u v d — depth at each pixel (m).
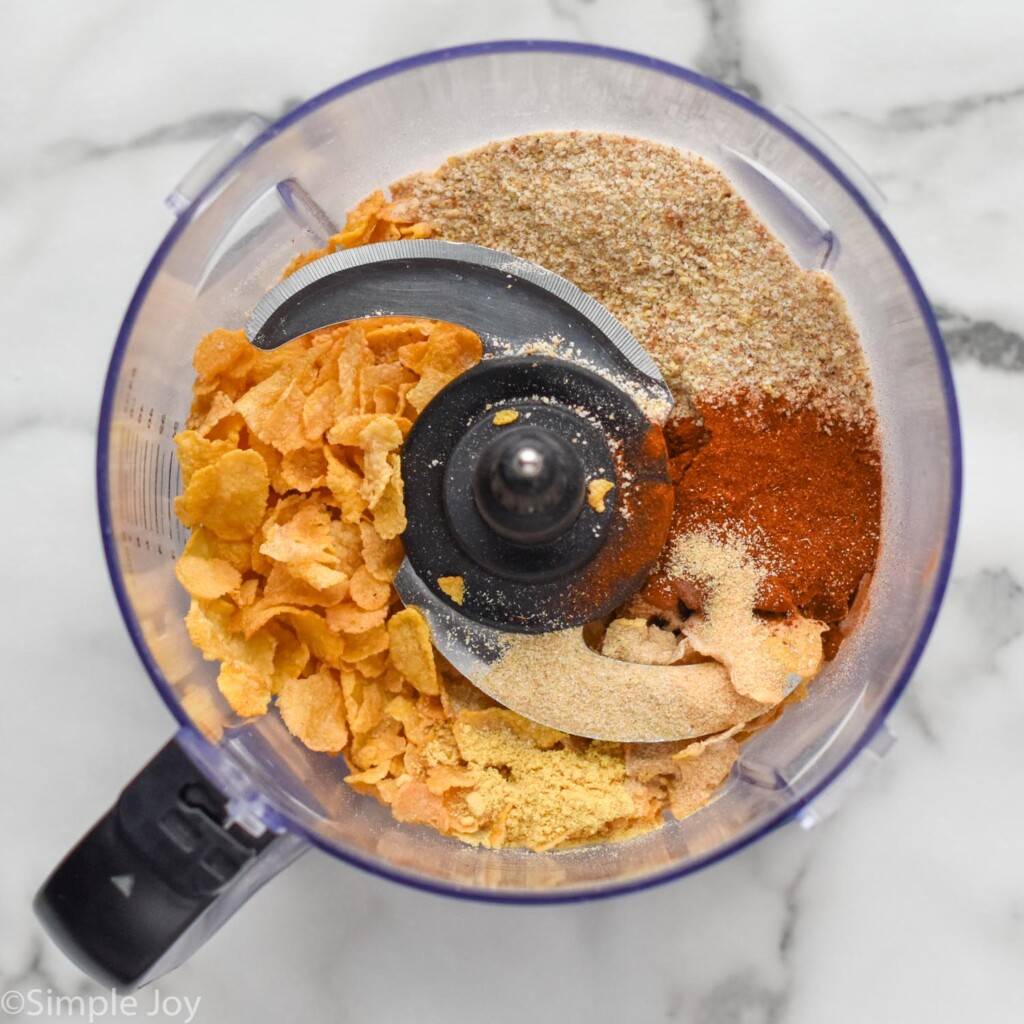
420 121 0.35
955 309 0.36
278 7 0.37
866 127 0.37
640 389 0.33
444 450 0.33
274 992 0.36
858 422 0.34
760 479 0.33
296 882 0.36
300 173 0.35
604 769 0.33
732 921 0.36
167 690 0.31
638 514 0.32
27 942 0.36
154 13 0.37
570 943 0.36
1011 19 0.36
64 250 0.37
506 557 0.32
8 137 0.37
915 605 0.33
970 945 0.36
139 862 0.29
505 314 0.33
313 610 0.33
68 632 0.37
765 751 0.34
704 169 0.34
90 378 0.37
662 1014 0.36
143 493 0.33
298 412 0.33
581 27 0.37
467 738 0.33
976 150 0.36
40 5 0.37
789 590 0.33
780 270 0.34
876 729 0.32
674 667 0.33
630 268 0.34
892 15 0.37
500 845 0.33
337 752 0.33
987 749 0.36
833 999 0.36
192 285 0.34
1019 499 0.36
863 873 0.36
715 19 0.37
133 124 0.37
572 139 0.34
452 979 0.36
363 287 0.32
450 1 0.37
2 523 0.37
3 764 0.37
